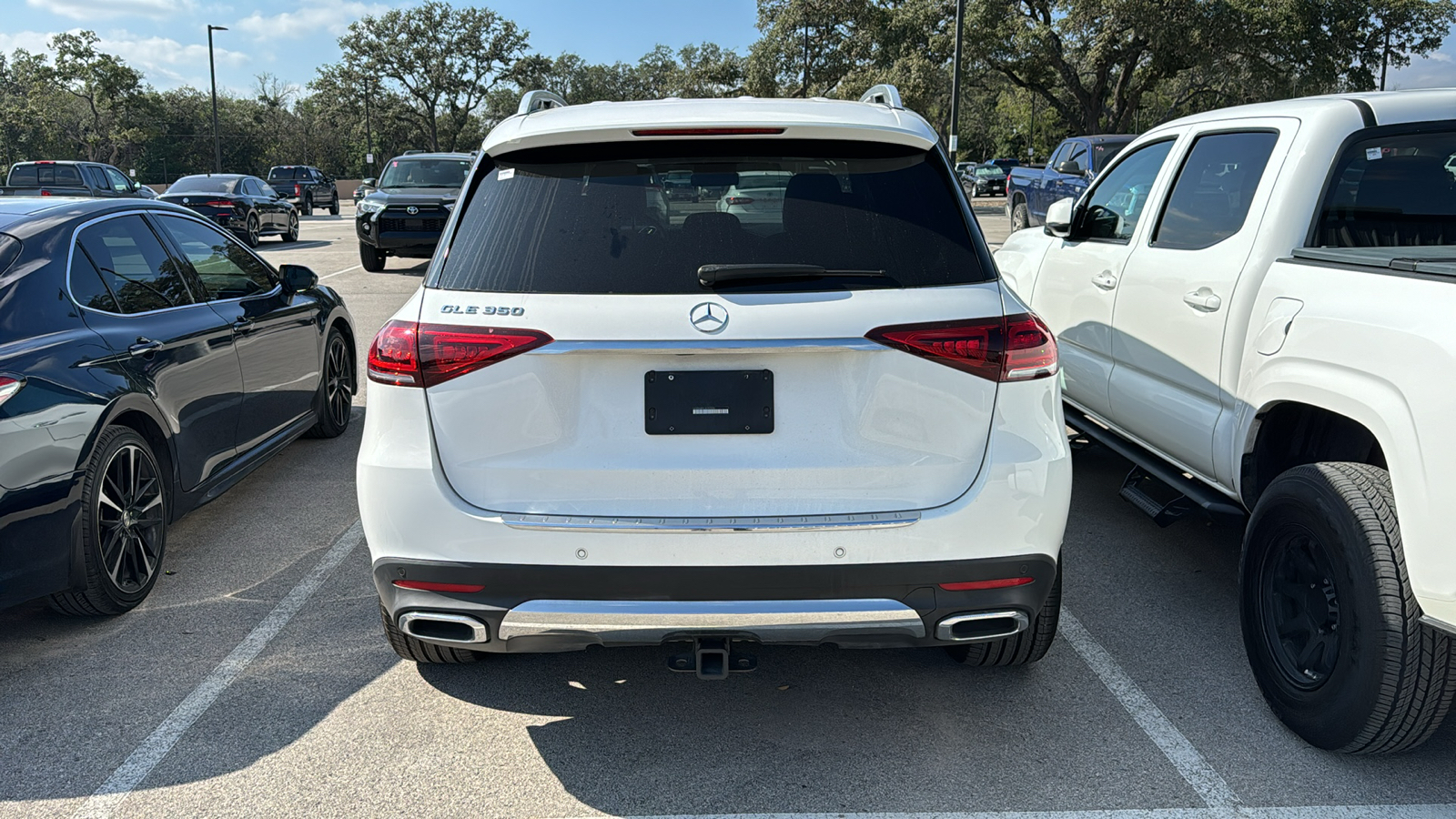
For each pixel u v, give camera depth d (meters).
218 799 2.66
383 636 3.63
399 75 75.56
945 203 2.70
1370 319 2.69
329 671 3.36
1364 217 3.41
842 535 2.49
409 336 2.58
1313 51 32.00
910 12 36.75
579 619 2.53
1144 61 38.03
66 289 3.75
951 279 2.59
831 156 2.71
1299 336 3.02
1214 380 3.59
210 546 4.54
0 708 3.12
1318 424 3.38
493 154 2.78
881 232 2.61
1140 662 3.41
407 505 2.56
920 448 2.53
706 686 3.27
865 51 46.59
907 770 2.78
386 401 2.61
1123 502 5.11
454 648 3.17
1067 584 4.08
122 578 3.79
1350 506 2.67
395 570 2.61
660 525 2.48
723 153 2.68
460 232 2.71
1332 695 2.73
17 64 81.88
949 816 2.57
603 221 2.61
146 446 3.90
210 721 3.05
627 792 2.69
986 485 2.53
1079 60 36.41
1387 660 2.56
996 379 2.56
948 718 3.06
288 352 5.47
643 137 2.67
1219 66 33.78
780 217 2.61
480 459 2.55
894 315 2.49
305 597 3.97
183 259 4.66
